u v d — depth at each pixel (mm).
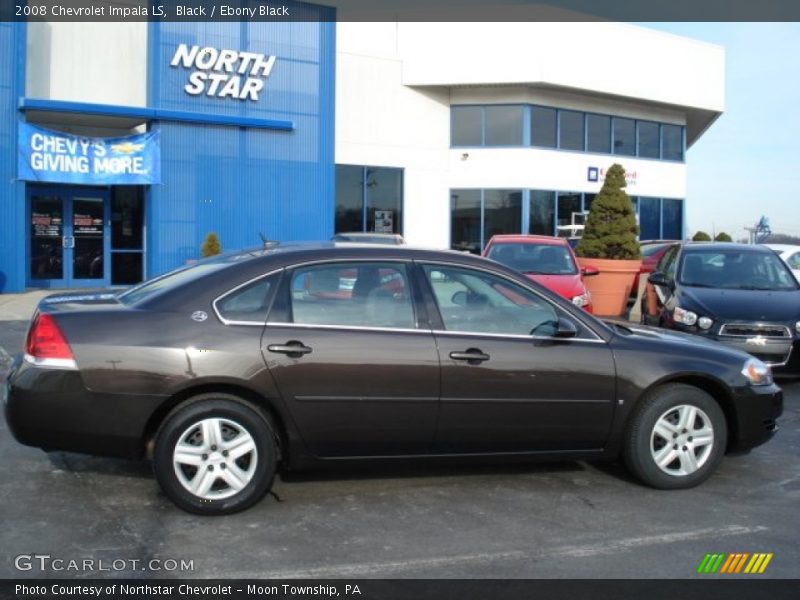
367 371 4668
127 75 18250
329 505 4793
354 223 22844
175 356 4465
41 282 17469
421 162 23719
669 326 9086
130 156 17094
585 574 3883
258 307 4684
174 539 4227
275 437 4730
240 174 18938
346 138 22531
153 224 17891
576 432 5004
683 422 5160
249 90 18922
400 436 4766
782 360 8445
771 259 10125
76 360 4422
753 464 5871
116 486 5043
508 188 23922
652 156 26734
